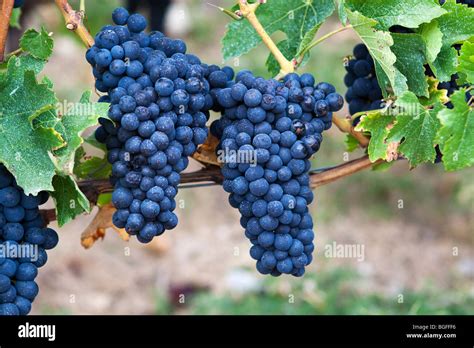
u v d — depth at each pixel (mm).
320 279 2740
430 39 1209
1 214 1160
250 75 1178
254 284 2896
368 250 3412
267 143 1164
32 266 1165
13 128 1149
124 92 1152
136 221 1150
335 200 3693
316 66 3844
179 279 3262
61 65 4230
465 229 3549
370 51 1205
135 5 2865
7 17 1184
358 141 1279
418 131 1199
